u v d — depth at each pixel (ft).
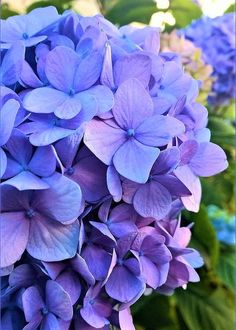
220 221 1.55
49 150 0.64
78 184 0.66
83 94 0.68
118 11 1.58
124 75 0.72
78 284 0.69
